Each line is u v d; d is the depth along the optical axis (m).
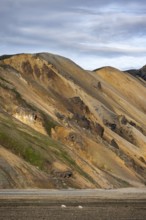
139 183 157.00
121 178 150.25
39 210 70.38
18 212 66.50
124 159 166.62
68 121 164.50
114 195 108.19
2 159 103.88
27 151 118.81
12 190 96.31
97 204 85.38
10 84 157.25
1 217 60.66
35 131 137.88
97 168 143.75
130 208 81.94
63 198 91.12
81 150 150.62
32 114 146.38
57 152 128.50
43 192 98.94
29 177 106.56
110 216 68.19
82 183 122.69
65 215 66.38
